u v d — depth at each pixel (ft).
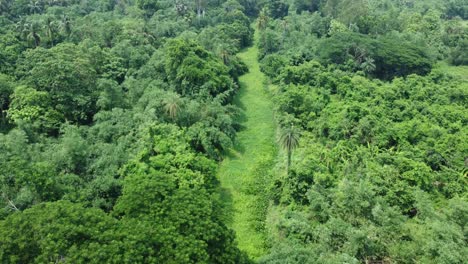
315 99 214.07
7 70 201.26
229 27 335.06
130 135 154.71
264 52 305.73
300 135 190.70
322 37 316.60
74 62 192.65
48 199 109.29
